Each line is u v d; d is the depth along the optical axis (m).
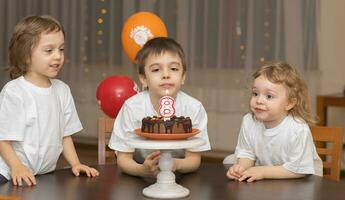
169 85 1.77
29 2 5.56
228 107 4.76
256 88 1.88
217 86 4.77
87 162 4.95
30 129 1.88
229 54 4.67
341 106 4.00
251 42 4.55
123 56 5.20
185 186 1.68
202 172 1.90
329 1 4.44
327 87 4.48
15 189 1.63
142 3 4.99
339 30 4.41
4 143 1.84
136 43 3.04
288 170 1.82
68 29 5.44
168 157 1.56
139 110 1.92
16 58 1.88
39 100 1.90
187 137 1.55
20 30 1.85
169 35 4.86
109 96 2.97
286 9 4.43
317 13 4.36
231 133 4.79
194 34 4.77
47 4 5.50
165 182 1.56
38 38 1.82
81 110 5.52
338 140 2.15
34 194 1.57
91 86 5.43
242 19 4.60
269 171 1.81
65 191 1.60
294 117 1.94
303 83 1.94
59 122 1.98
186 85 4.84
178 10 4.82
